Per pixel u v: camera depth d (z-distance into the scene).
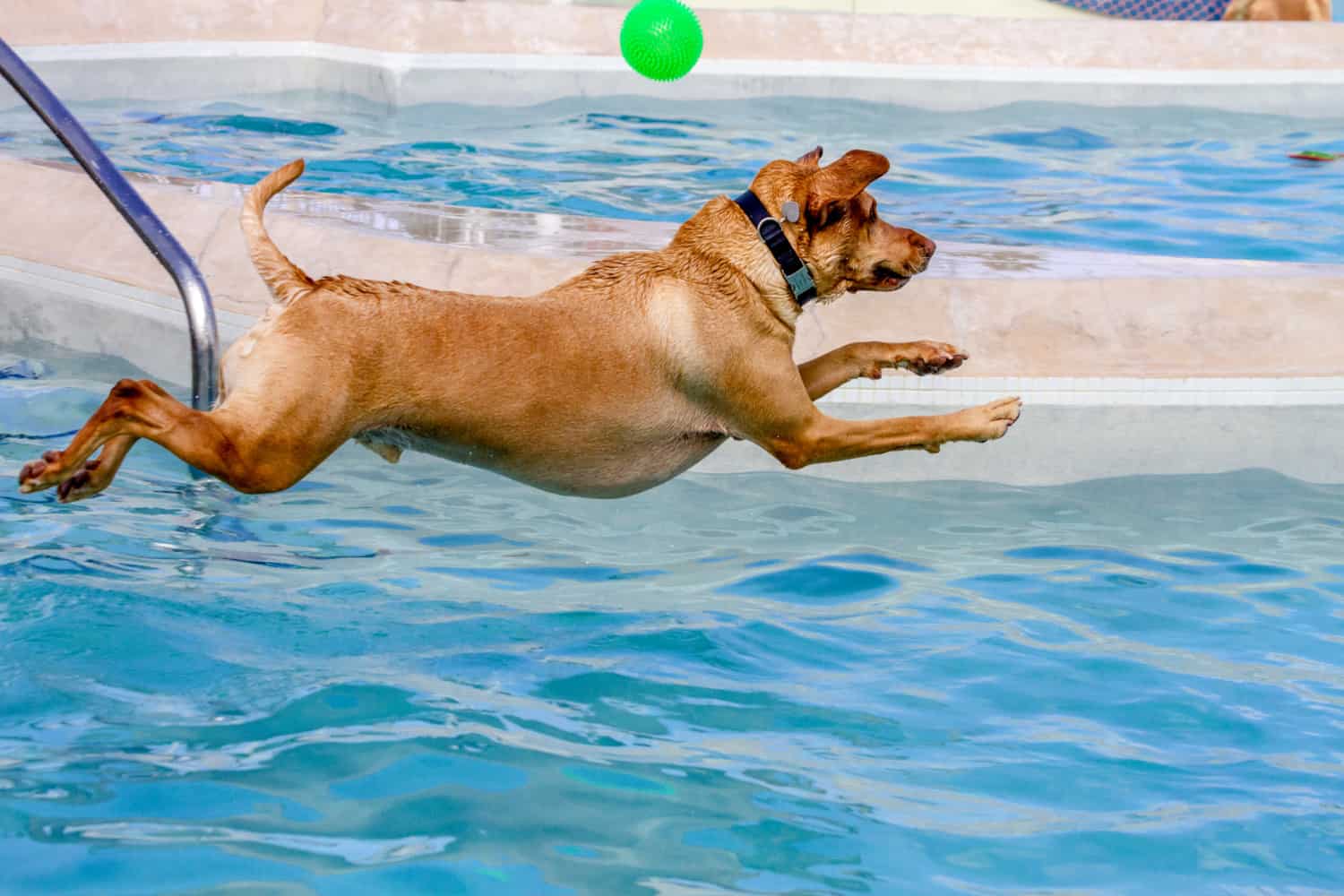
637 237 6.38
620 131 9.69
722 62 10.62
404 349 3.82
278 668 3.69
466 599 4.24
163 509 4.82
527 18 10.68
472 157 8.79
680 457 4.27
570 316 4.00
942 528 5.04
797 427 4.22
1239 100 10.70
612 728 3.46
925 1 13.51
